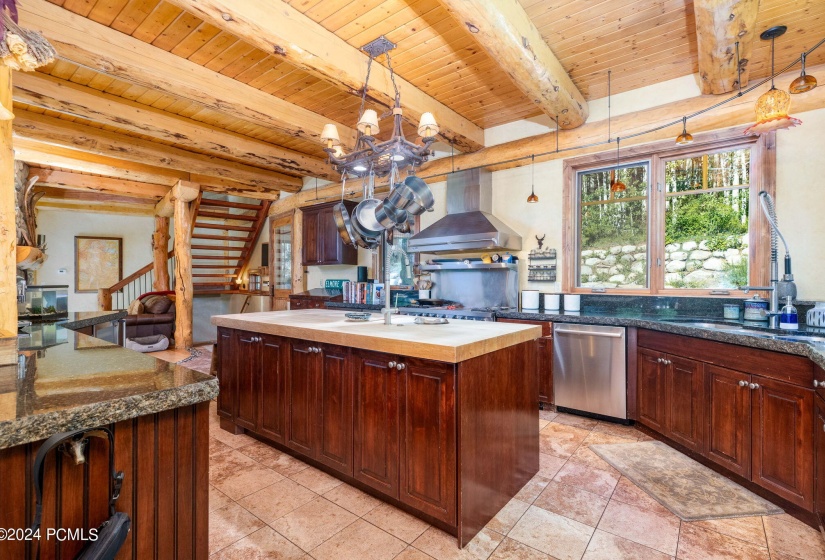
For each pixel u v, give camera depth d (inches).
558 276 162.4
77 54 103.7
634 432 122.4
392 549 69.9
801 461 76.1
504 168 177.8
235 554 68.4
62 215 329.7
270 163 208.7
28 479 35.9
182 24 106.9
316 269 273.7
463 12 85.8
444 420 71.7
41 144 189.2
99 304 277.4
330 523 77.4
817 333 90.8
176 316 252.8
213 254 367.9
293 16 98.5
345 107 157.3
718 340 94.3
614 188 131.8
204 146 181.6
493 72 131.0
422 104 143.4
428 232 178.7
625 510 81.3
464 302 186.5
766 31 102.4
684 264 138.9
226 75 133.1
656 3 97.7
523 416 90.7
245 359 117.3
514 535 73.6
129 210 338.3
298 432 100.3
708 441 97.2
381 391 82.1
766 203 106.7
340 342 87.6
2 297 72.1
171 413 44.3
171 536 44.1
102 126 184.4
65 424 34.7
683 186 139.2
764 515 79.4
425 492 74.9
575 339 135.0
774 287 104.2
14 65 50.0
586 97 149.2
